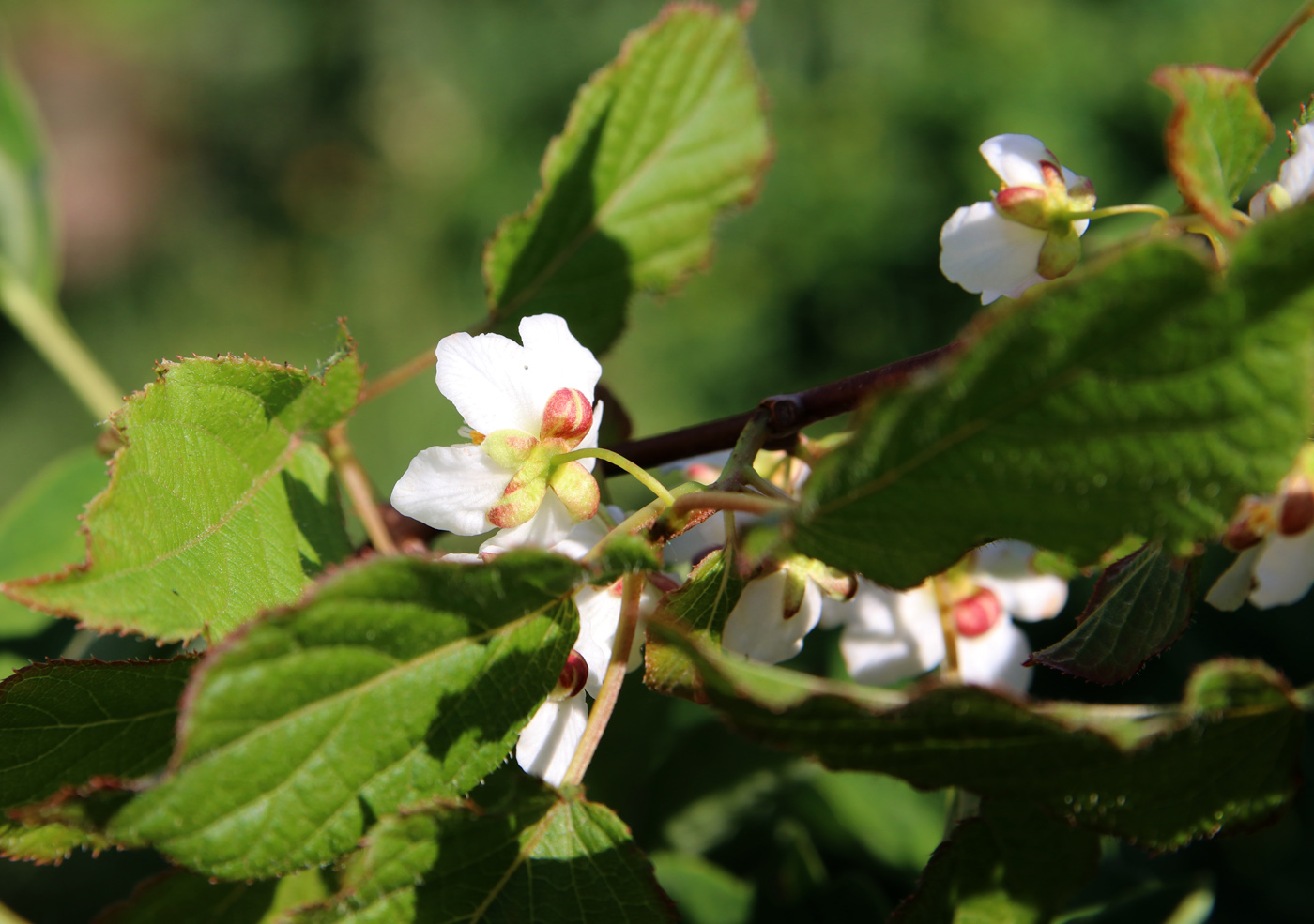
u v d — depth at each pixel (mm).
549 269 195
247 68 1347
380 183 1307
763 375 816
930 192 792
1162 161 755
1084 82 793
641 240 196
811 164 838
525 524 159
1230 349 130
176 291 1176
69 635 203
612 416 190
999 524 139
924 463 136
